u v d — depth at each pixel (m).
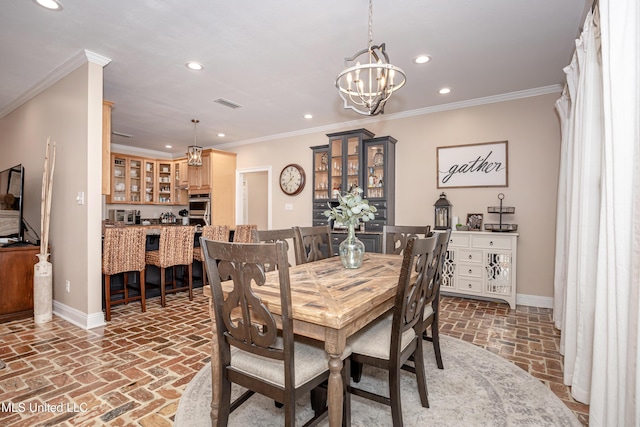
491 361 2.46
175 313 3.60
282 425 1.73
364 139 4.72
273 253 1.27
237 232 4.88
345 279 1.94
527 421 1.77
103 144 3.56
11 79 3.62
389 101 4.25
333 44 2.85
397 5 2.29
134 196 7.21
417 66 3.24
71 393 2.00
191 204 6.71
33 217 3.97
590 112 1.98
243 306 1.37
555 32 2.63
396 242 3.23
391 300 1.78
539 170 3.84
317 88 3.84
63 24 2.56
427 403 1.88
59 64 3.25
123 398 1.96
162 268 3.83
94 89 3.07
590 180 1.96
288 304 1.28
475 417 1.80
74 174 3.23
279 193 6.07
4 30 2.64
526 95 3.89
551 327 3.16
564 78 3.52
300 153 5.82
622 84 1.38
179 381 2.16
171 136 6.27
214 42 2.82
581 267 1.96
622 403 1.37
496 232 3.86
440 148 4.45
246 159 6.54
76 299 3.23
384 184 4.58
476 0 2.24
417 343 1.89
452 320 3.37
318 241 2.96
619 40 1.39
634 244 1.27
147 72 3.41
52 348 2.64
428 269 1.85
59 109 3.46
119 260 3.39
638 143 1.27
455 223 4.27
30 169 4.04
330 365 1.35
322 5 2.31
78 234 3.18
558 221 3.12
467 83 3.66
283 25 2.56
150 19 2.49
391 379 1.60
